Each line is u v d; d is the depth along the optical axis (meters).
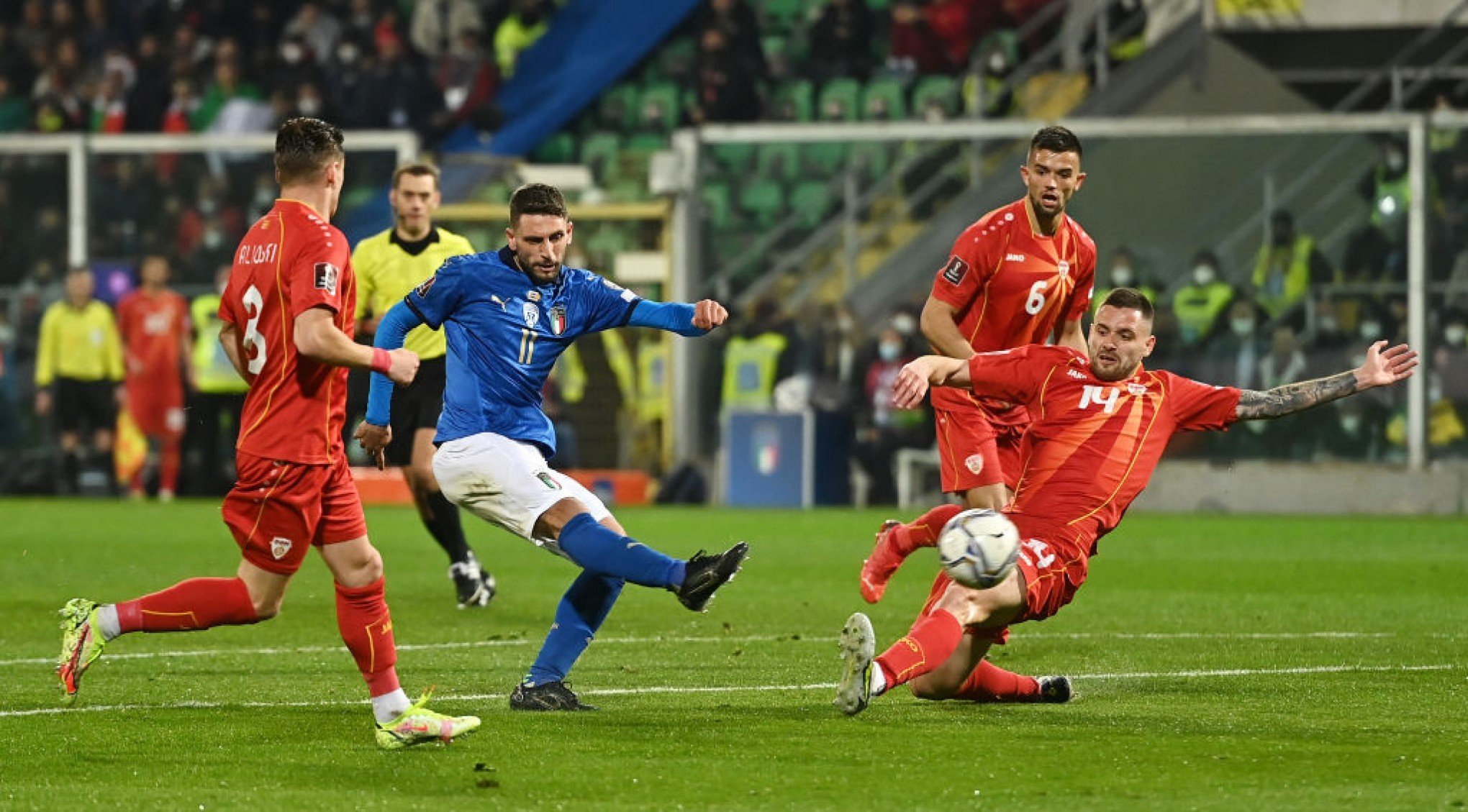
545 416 21.67
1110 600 34.78
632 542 20.11
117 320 69.94
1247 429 65.88
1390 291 64.50
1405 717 20.59
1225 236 65.88
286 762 17.92
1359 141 64.94
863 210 72.06
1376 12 74.50
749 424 67.50
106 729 19.86
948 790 16.41
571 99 87.38
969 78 81.00
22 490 70.69
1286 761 17.77
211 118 83.12
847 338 68.44
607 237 74.50
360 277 34.81
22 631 29.84
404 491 68.19
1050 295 26.69
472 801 16.02
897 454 67.81
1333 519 60.66
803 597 35.50
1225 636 28.95
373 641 18.61
